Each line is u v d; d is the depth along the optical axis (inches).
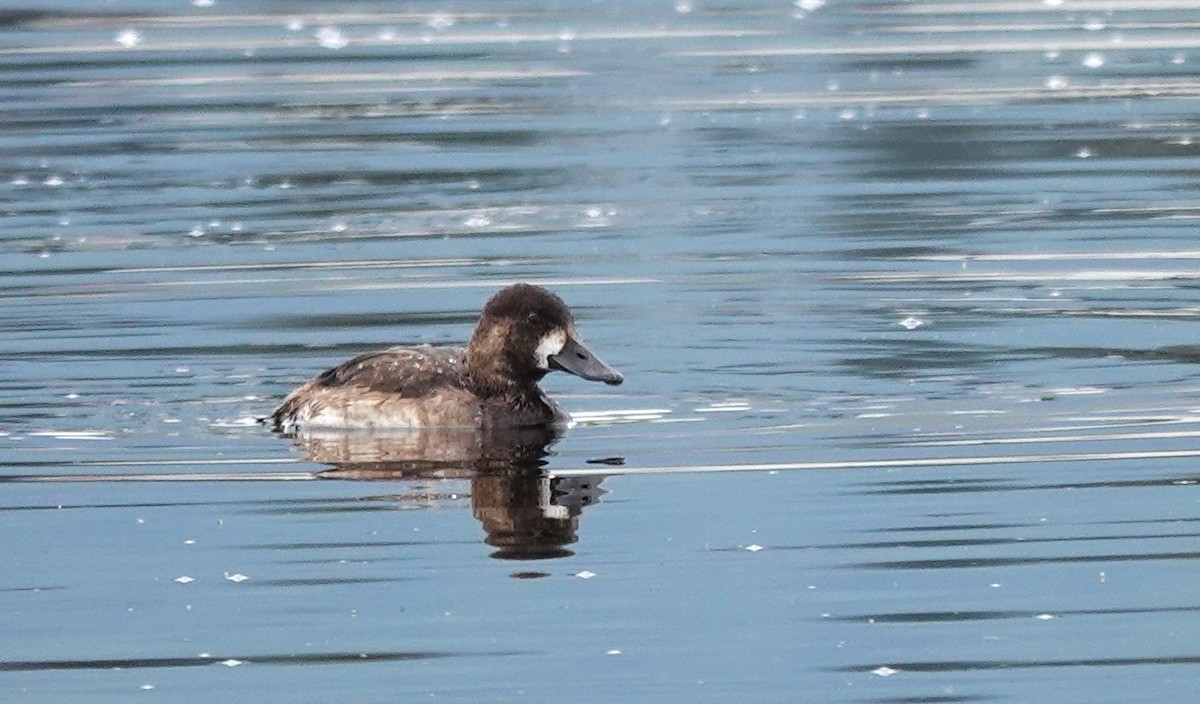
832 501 457.1
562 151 893.2
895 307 644.1
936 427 515.5
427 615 393.4
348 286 679.7
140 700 359.3
